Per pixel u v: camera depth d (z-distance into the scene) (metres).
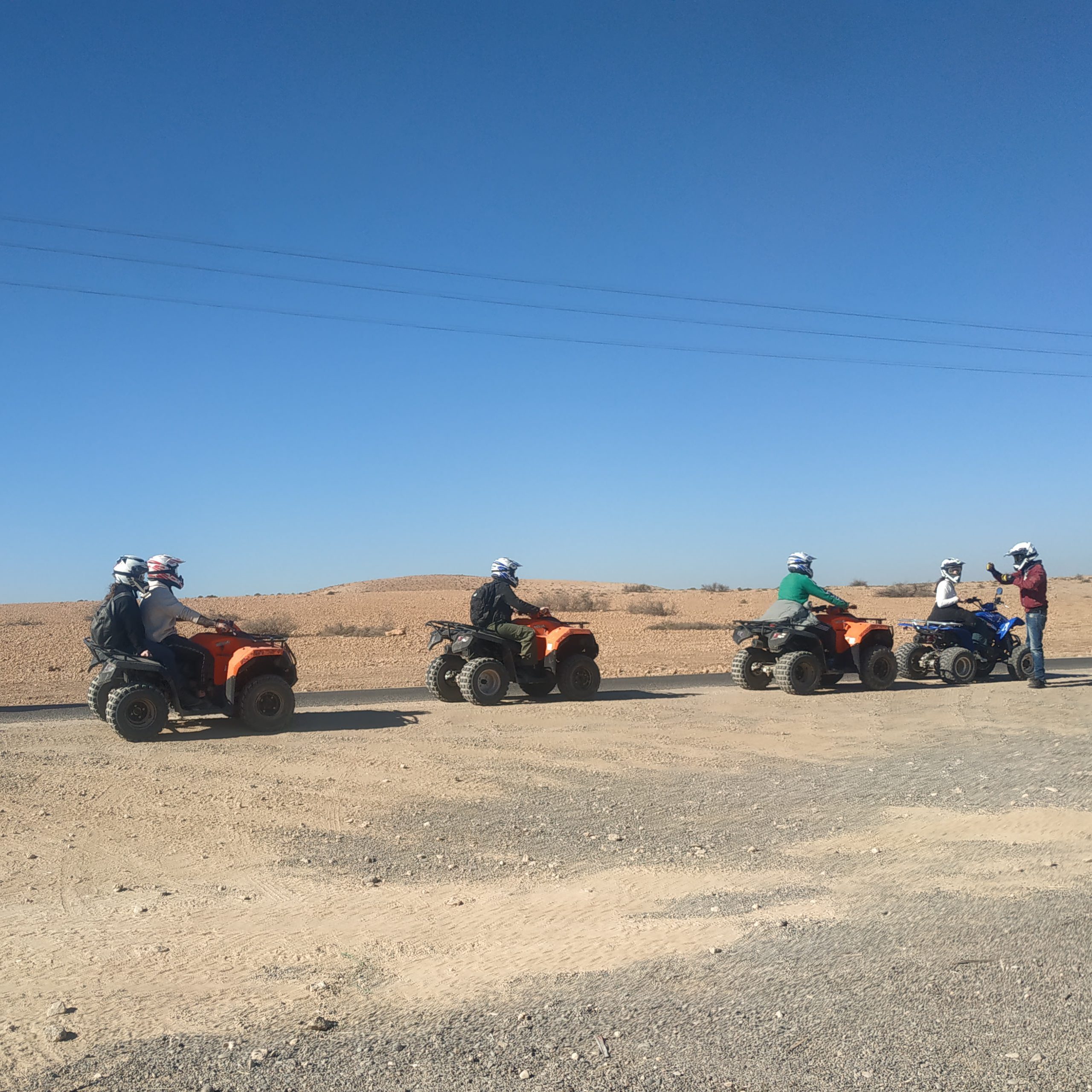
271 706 11.29
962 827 7.11
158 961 4.61
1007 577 15.95
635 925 5.13
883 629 15.57
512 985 4.33
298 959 4.64
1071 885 5.74
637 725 11.84
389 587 75.19
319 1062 3.61
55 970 4.50
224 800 8.01
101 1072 3.52
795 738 11.06
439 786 8.59
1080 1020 3.94
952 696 14.62
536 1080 3.49
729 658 23.41
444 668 14.16
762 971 4.47
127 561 11.07
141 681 10.95
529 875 6.08
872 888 5.74
